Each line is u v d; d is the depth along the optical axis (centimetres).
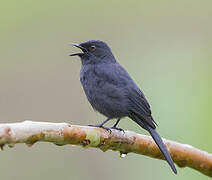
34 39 1642
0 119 1550
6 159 1426
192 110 1343
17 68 1619
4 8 1638
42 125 754
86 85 1127
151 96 1437
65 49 1642
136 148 901
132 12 1683
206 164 939
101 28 1670
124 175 1389
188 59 1606
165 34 1667
